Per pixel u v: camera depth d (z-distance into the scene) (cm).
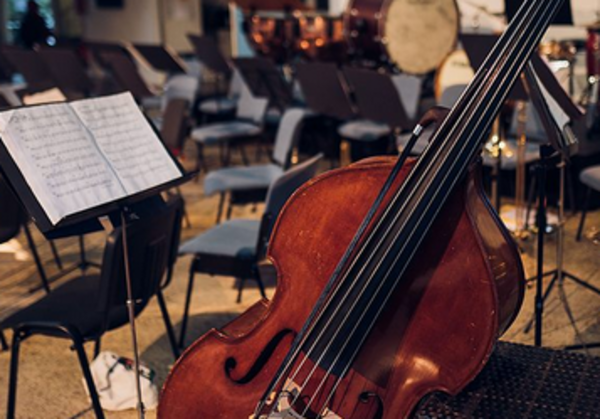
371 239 171
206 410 196
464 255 164
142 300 255
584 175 375
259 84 595
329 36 692
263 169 437
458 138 165
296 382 180
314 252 183
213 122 752
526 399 192
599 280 371
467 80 553
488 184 466
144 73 991
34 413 277
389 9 642
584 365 207
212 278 400
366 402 176
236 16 898
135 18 1117
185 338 331
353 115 524
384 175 175
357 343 172
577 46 591
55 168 208
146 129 238
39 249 455
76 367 311
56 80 659
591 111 516
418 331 171
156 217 244
